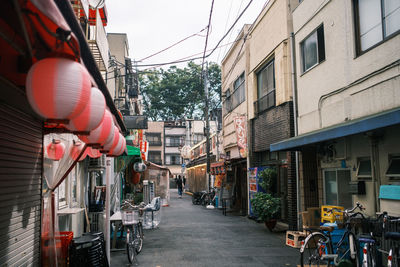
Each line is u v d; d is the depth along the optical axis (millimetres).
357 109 7703
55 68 2471
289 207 11227
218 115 32906
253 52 15336
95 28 8664
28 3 2268
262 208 11086
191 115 50906
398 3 6551
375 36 7230
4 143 3822
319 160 9789
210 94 43906
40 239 5121
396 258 5172
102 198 9453
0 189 3711
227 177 19531
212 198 22141
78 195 8297
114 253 8203
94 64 3760
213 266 6859
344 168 8375
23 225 4445
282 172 12781
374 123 5703
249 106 15781
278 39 12344
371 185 7152
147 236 10477
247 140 15734
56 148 5395
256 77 15344
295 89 11109
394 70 6504
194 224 13148
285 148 9477
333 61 8773
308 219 8797
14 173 4129
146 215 12484
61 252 5273
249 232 11141
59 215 6441
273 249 8453
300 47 10828
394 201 5945
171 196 34906
